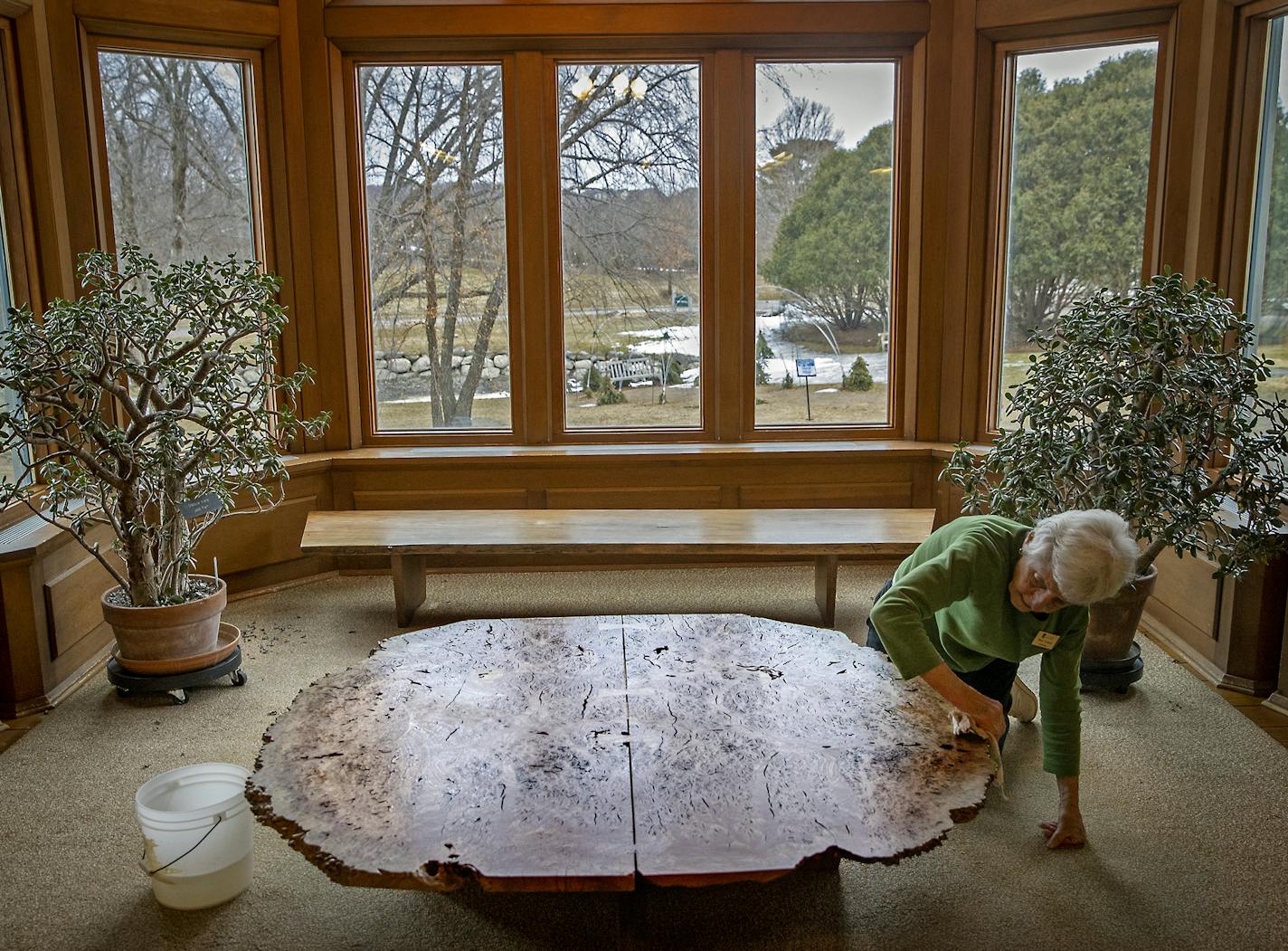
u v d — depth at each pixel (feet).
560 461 15.56
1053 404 10.32
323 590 14.87
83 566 11.78
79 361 10.17
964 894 7.37
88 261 10.64
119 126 13.71
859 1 14.82
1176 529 9.86
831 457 15.72
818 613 13.57
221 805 7.16
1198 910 7.14
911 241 15.79
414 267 15.81
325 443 15.66
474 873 5.18
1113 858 7.79
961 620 7.56
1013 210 15.12
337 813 5.72
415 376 16.15
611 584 14.96
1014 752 9.51
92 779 9.16
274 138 14.53
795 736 6.66
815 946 6.82
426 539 12.85
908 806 5.80
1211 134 12.89
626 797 5.90
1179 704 10.62
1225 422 9.94
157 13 13.30
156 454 10.43
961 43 14.74
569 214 15.76
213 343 11.04
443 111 15.38
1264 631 10.73
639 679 7.59
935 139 15.19
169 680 10.73
